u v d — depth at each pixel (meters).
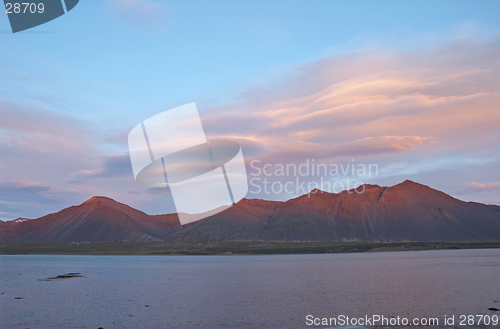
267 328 37.34
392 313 43.19
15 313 45.69
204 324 39.19
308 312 44.38
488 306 46.94
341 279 79.81
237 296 57.62
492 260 134.25
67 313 45.50
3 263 154.38
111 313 45.19
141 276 94.19
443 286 65.44
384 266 113.38
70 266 135.62
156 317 42.78
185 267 128.12
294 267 118.38
